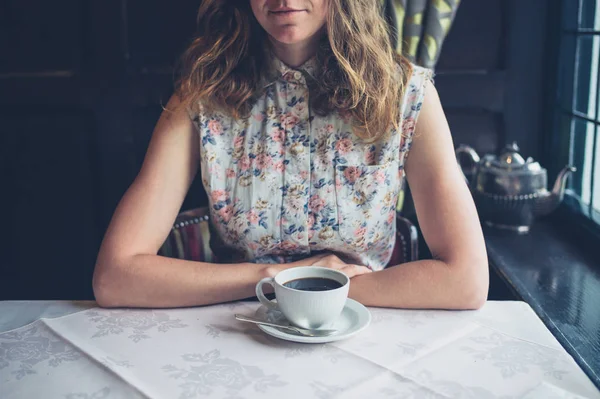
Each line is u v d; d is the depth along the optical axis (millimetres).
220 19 1321
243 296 1112
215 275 1114
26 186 2326
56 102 2242
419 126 1309
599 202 1766
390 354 894
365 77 1263
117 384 816
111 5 2154
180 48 2184
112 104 2234
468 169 2176
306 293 913
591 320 1235
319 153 1313
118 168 2287
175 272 1113
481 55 2129
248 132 1325
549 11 2057
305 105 1310
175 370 850
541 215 1823
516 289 1420
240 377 830
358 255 1379
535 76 2113
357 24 1253
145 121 2246
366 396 783
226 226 1363
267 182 1314
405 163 1337
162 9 2164
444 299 1068
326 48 1283
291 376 831
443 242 1194
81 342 937
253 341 939
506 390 798
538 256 1642
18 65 2223
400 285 1084
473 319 1025
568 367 859
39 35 2201
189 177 1352
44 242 2383
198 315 1051
